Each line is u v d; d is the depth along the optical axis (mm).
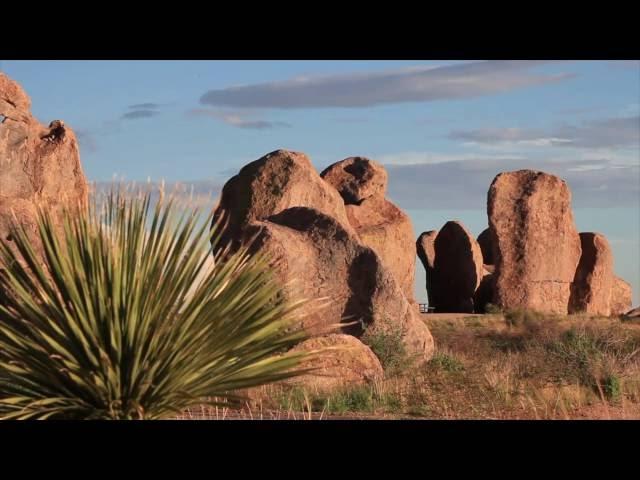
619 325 34719
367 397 15375
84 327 7457
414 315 23453
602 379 17406
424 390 16625
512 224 50625
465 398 16000
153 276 7570
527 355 21172
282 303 7965
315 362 17625
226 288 7684
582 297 53125
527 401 15609
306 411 14219
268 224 23938
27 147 27703
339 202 39156
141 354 7539
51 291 7641
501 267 50312
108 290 7539
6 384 7551
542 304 50344
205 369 7590
